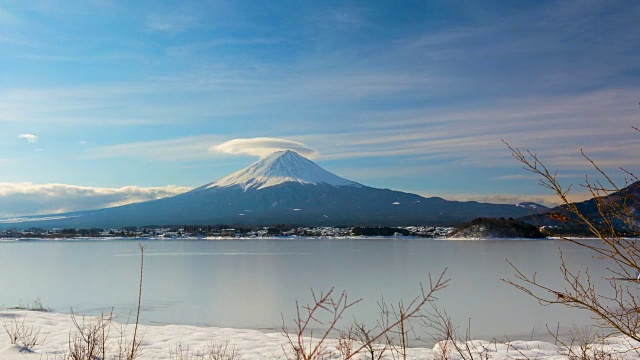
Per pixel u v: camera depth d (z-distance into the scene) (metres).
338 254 95.50
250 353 11.30
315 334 18.41
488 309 26.55
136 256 92.88
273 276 50.59
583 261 68.00
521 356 10.51
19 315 16.84
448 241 167.50
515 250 102.38
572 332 18.59
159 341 13.08
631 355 8.91
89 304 29.53
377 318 23.19
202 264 69.81
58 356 9.01
